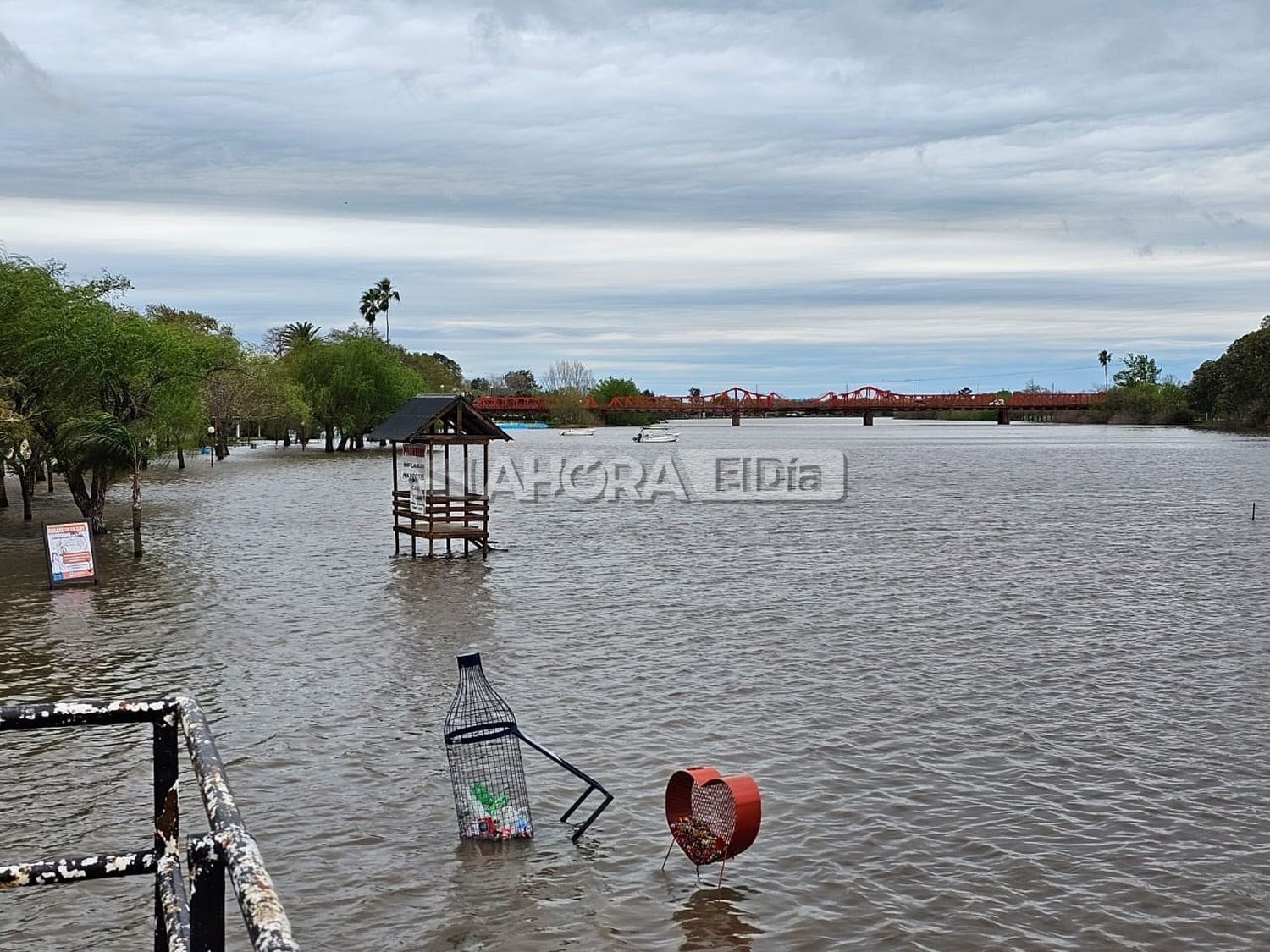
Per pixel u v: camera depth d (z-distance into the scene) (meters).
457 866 11.83
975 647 22.06
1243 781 14.13
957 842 12.27
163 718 3.70
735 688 18.88
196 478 75.31
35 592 29.45
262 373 104.56
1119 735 16.08
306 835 12.66
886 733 16.23
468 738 12.80
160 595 29.02
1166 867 11.62
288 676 20.02
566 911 10.80
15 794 13.77
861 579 31.48
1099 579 31.30
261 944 2.20
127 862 3.59
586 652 21.91
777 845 12.27
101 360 41.75
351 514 51.09
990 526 46.47
